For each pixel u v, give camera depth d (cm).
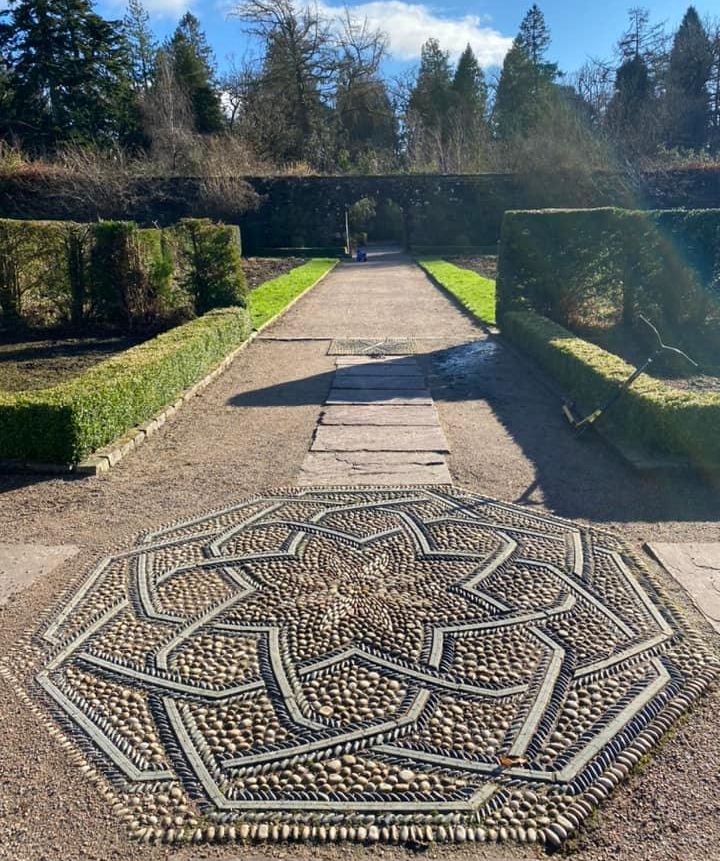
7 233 1082
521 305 1018
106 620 318
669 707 256
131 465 533
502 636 300
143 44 4425
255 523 419
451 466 519
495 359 887
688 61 4028
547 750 236
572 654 287
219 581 351
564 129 3008
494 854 200
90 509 450
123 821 212
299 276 1906
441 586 342
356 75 4212
